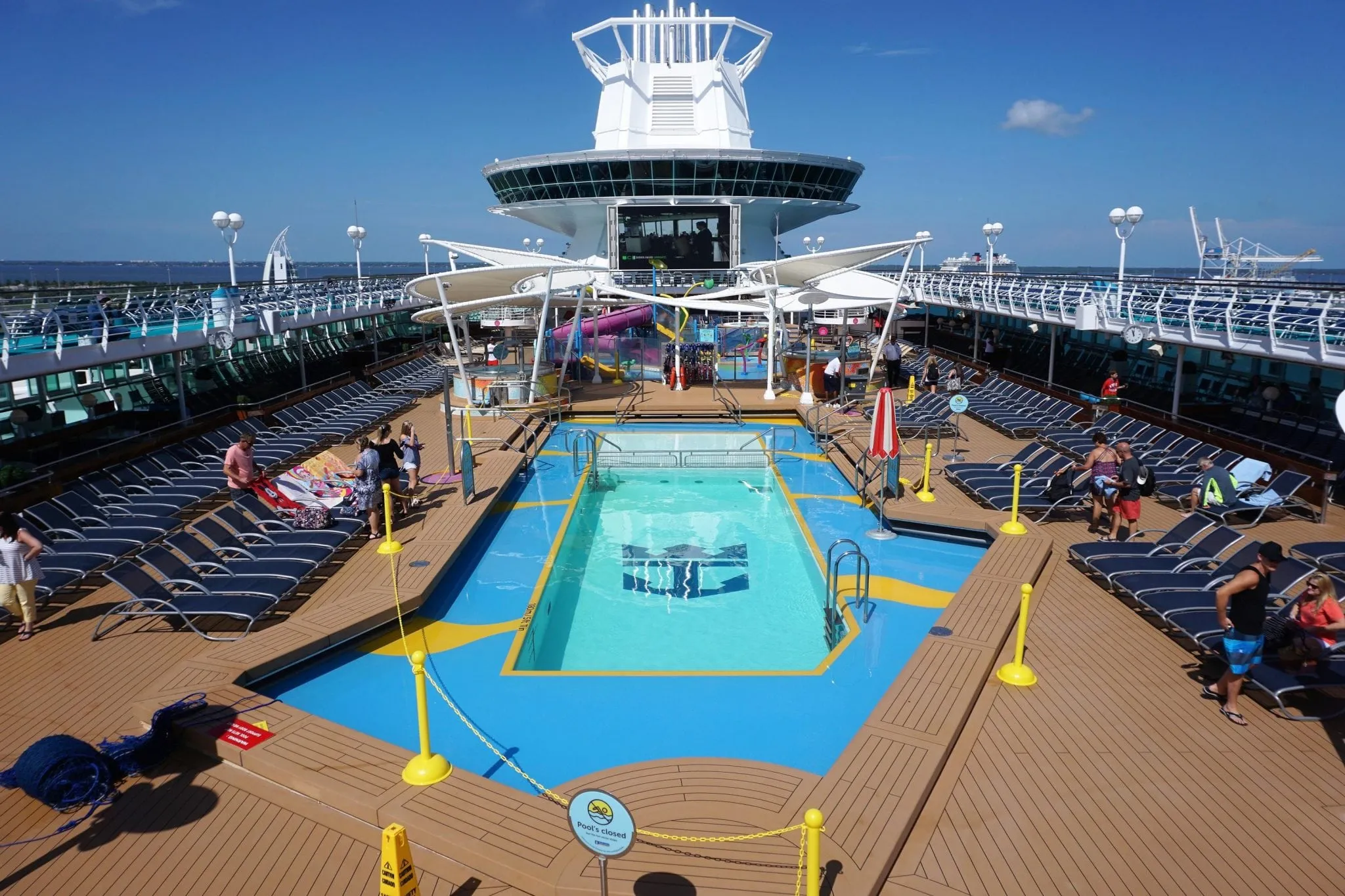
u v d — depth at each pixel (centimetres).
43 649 893
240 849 593
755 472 1789
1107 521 1302
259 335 2109
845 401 2228
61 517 1202
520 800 616
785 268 2347
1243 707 760
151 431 1772
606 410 2291
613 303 2980
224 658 834
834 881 525
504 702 826
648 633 1072
